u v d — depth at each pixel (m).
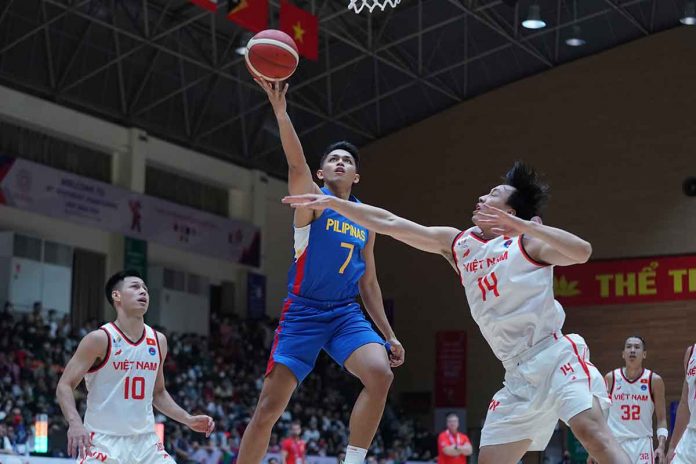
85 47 24.95
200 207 29.05
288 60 5.57
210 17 25.83
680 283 27.56
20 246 23.73
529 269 5.12
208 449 21.12
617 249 28.56
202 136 28.55
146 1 24.70
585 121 29.58
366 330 6.14
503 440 5.20
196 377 25.22
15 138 24.08
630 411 10.57
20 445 17.52
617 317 28.19
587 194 29.20
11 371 20.86
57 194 24.17
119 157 26.48
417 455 28.03
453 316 30.48
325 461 22.69
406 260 31.44
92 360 6.89
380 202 31.94
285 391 6.09
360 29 27.31
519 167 5.35
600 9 27.48
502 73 30.50
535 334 5.13
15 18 23.36
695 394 7.46
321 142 31.56
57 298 24.45
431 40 28.50
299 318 6.16
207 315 28.45
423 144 31.64
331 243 6.11
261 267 30.52
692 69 28.42
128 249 25.95
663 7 28.22
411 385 30.67
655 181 28.41
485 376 29.73
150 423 7.06
